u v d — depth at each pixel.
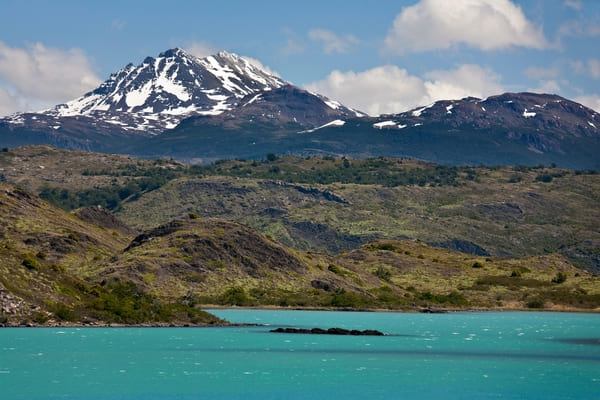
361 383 105.38
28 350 124.25
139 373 108.50
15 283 160.25
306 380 106.62
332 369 115.88
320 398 95.94
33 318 154.25
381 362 124.06
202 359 122.06
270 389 100.31
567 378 111.50
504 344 152.50
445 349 142.50
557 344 153.88
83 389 97.50
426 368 118.88
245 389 100.00
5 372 106.50
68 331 149.38
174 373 109.19
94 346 131.25
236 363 119.19
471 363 125.00
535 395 99.44
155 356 123.38
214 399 94.12
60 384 99.88
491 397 98.00
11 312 153.12
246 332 161.25
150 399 93.38
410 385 104.56
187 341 142.75
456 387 103.88
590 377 112.38
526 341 159.00
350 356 129.88
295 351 134.00
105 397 93.75
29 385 98.88
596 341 159.88
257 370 113.56
